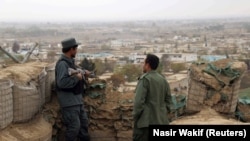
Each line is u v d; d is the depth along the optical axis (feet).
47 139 22.84
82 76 23.57
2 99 20.38
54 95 26.03
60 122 25.32
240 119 26.55
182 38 547.90
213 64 26.45
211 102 25.49
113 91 28.17
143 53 335.26
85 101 26.27
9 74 22.68
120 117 26.09
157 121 19.51
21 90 21.76
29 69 24.86
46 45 346.54
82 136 24.39
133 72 148.15
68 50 23.22
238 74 25.45
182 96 27.17
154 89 19.61
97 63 167.12
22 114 21.98
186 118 23.80
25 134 21.39
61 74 22.67
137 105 19.39
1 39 442.50
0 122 20.31
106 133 26.16
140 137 19.81
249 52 311.27
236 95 25.95
